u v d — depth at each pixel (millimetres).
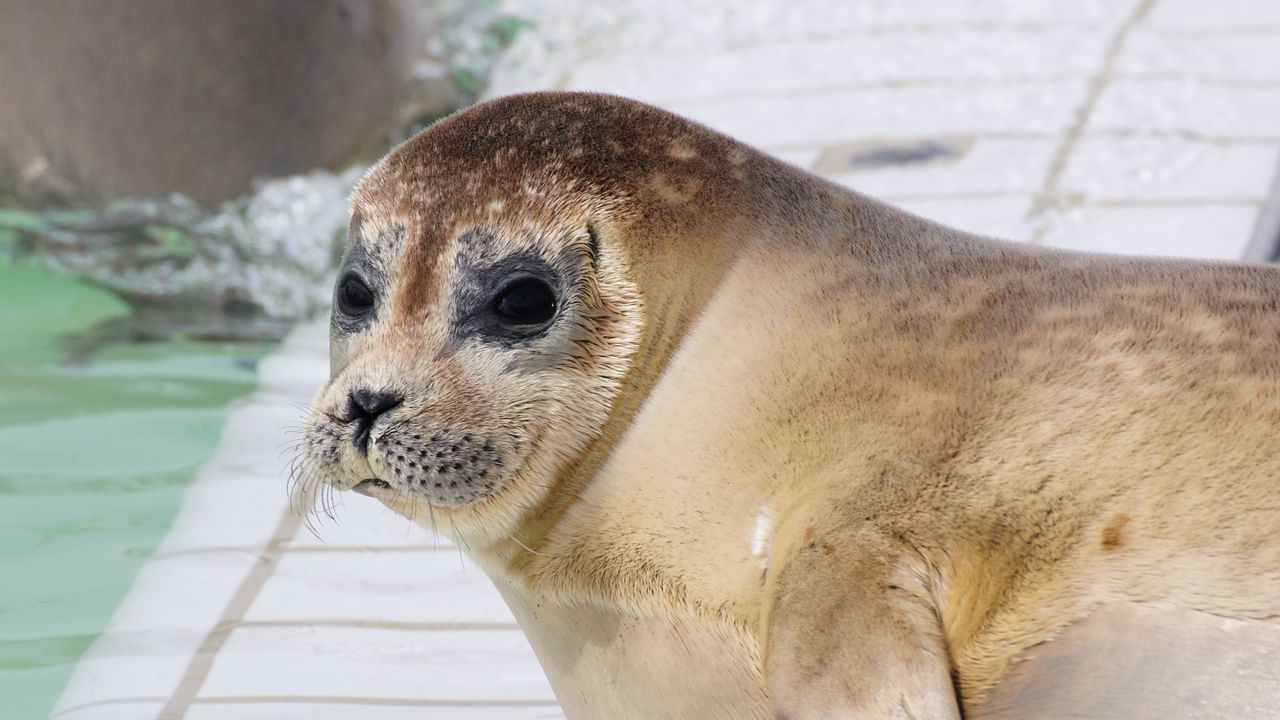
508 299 7977
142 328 17484
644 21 23875
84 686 9828
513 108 8586
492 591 11109
